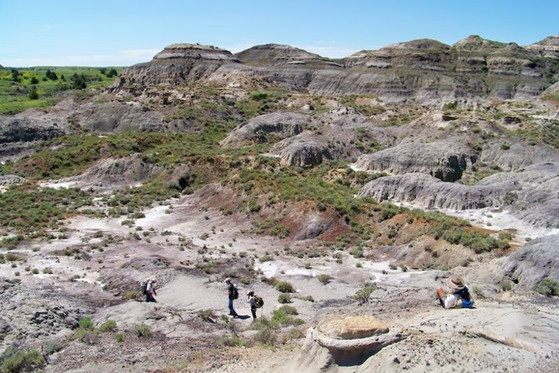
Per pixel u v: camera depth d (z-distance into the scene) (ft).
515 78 637.30
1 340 77.71
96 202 218.38
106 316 92.12
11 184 247.29
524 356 50.39
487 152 263.08
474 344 52.26
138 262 128.36
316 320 81.15
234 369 63.36
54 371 65.82
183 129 362.74
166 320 88.69
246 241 162.81
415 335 52.95
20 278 121.70
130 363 67.41
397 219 159.53
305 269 131.75
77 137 324.80
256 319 90.94
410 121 334.65
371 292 105.19
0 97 541.34
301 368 54.60
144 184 244.63
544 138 284.82
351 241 155.43
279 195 185.26
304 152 255.70
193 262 133.08
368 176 228.43
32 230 174.09
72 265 134.31
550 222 156.87
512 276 108.47
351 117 348.59
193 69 613.52
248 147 297.94
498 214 173.78
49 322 87.25
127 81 518.37
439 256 134.21
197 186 234.38
